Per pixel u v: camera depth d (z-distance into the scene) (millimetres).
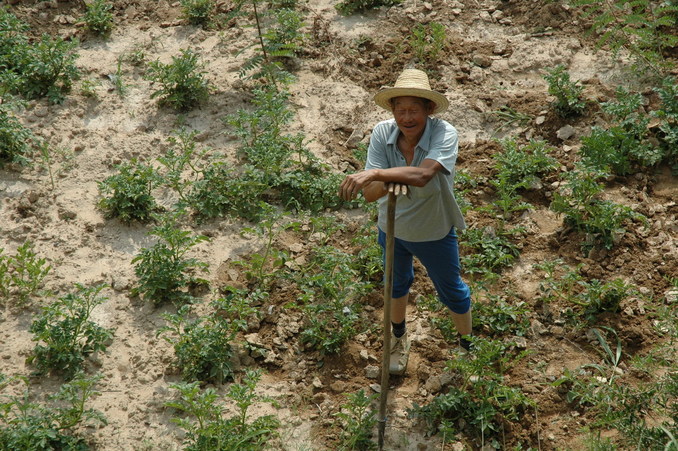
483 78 9812
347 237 7988
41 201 8211
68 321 6574
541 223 7977
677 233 7633
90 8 10766
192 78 9484
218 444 5730
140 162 8797
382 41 10586
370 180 5168
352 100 9609
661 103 8945
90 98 9562
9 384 6422
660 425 5602
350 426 6035
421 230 5660
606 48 10000
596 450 5703
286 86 9812
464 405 6129
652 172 8320
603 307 6938
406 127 5441
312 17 11125
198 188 8336
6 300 7176
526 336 6855
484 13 10953
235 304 6879
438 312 7105
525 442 5992
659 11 9820
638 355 6594
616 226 7531
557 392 6312
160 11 11297
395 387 6527
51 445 5914
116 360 6711
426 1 11297
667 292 7035
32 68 9531
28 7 11000
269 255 7777
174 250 7242
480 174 8547
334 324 7027
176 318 6621
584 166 7934
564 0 10766
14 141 8539
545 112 9125
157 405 6332
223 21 11047
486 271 7219
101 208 8172
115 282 7406
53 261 7602
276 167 8422
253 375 6117
